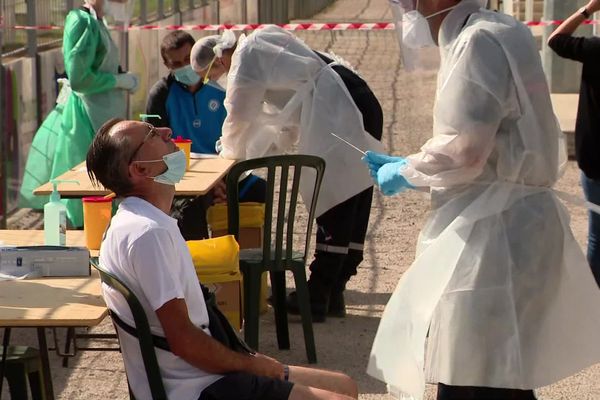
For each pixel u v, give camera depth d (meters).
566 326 4.83
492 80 4.56
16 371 4.91
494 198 4.70
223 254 6.58
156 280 4.07
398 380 4.89
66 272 4.91
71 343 7.02
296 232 10.32
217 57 8.01
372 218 10.98
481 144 4.59
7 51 10.71
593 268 7.26
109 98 9.95
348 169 7.50
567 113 14.88
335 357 7.02
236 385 4.18
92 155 4.31
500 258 4.68
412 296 4.85
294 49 7.50
